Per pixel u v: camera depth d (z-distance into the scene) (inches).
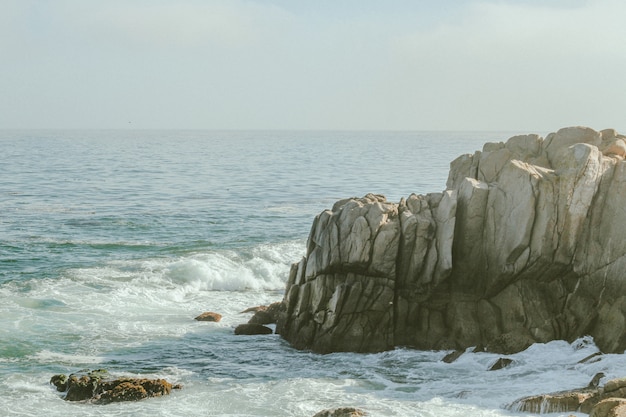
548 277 1224.8
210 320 1412.4
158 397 1020.5
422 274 1221.1
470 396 1002.1
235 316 1461.6
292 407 981.2
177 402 1002.7
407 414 945.5
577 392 949.2
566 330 1194.0
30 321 1366.9
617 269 1187.3
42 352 1209.4
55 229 2342.5
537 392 1001.5
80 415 955.3
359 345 1210.6
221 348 1248.8
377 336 1213.7
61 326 1347.2
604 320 1163.9
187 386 1068.5
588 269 1208.8
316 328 1245.1
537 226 1206.3
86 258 1920.5
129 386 1019.9
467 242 1229.7
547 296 1222.3
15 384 1063.0
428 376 1093.1
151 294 1601.9
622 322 1137.4
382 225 1214.9
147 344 1266.0
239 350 1237.7
